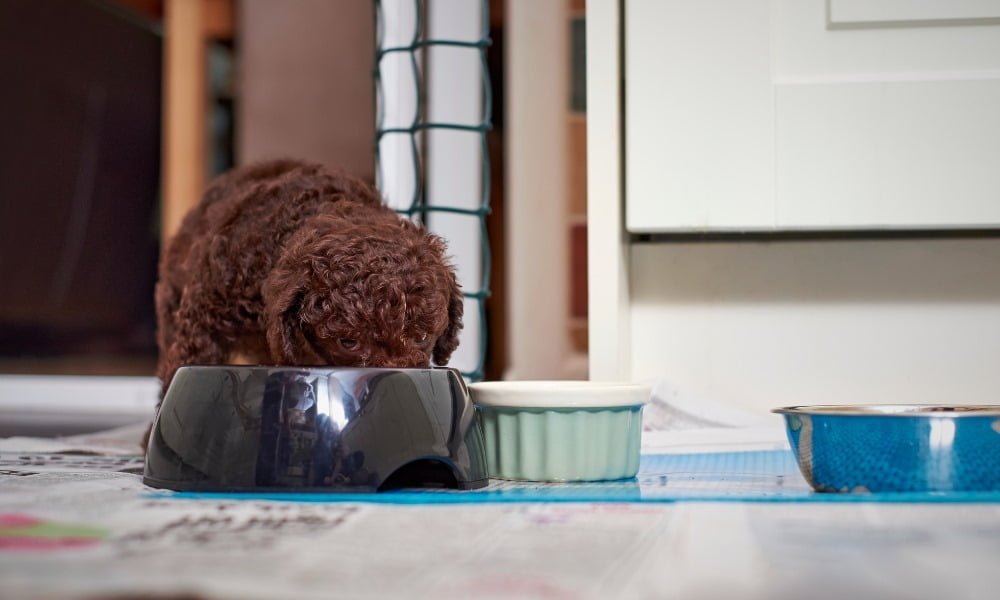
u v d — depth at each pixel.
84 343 3.24
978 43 1.14
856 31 1.15
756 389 1.28
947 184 1.14
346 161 3.19
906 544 0.62
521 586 0.51
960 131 1.14
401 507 0.75
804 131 1.16
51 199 3.24
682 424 1.19
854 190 1.15
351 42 3.19
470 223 2.04
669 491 0.82
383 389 0.81
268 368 0.81
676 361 1.30
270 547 0.60
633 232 1.25
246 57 3.25
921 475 0.78
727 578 0.53
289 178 1.30
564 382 0.96
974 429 0.78
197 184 3.28
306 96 3.22
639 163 1.17
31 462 1.10
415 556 0.58
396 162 1.52
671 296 1.30
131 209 3.30
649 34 1.17
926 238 1.25
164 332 1.57
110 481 0.89
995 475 0.78
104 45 3.30
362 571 0.54
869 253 1.26
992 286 1.24
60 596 0.47
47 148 3.25
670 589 0.51
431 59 1.96
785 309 1.28
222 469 0.80
